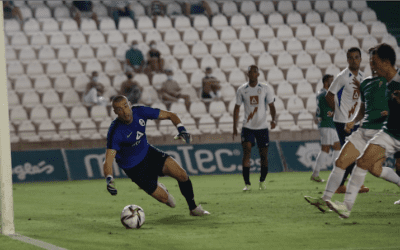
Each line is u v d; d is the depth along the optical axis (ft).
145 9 220.64
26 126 169.27
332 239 47.14
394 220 57.62
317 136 171.94
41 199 95.61
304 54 200.85
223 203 78.95
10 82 185.26
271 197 85.05
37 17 210.18
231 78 192.24
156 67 188.34
